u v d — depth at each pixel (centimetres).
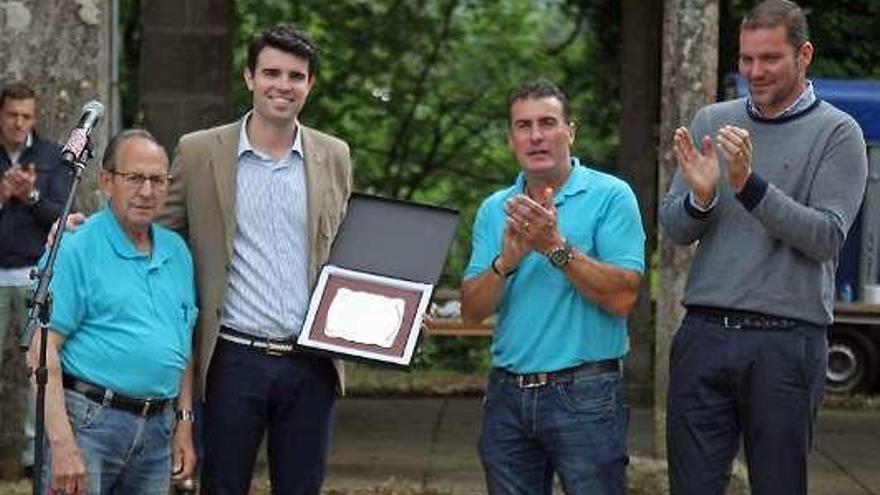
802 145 711
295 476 765
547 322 723
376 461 1237
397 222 763
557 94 729
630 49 1570
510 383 732
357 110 2195
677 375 731
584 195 730
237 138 758
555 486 1077
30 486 1068
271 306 751
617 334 727
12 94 1028
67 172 1041
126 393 697
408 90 2200
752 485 722
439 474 1185
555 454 727
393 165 2227
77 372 696
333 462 1229
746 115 723
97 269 697
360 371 1778
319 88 2172
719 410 724
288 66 749
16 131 1050
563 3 1980
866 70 1661
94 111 709
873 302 1612
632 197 731
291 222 756
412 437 1360
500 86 2223
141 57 1445
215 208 753
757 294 711
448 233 762
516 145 729
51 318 690
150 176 697
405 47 2186
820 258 702
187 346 720
